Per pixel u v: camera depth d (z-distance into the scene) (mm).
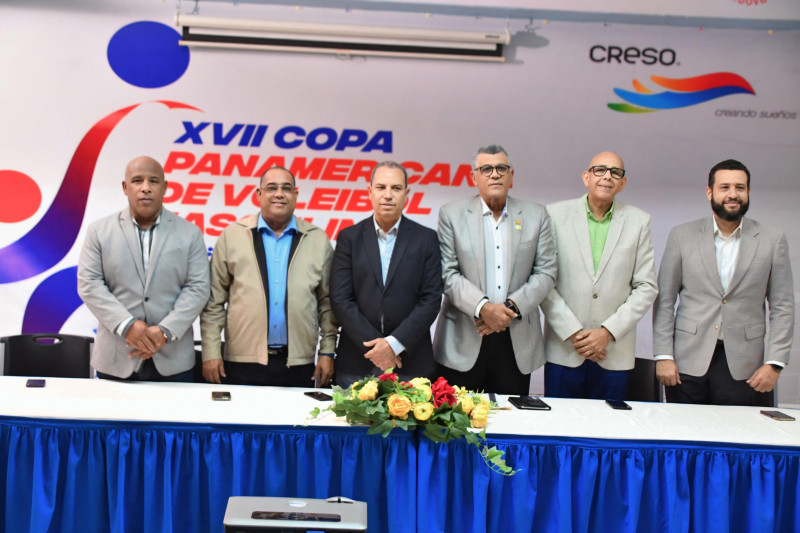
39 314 4008
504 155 2994
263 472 2266
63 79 3975
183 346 3014
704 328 3062
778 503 2289
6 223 3965
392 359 2869
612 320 2982
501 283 3055
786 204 4281
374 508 2271
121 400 2486
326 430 2268
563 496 2250
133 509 2256
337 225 4164
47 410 2305
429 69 4160
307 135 4121
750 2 4082
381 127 4156
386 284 2953
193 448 2244
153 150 4047
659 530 2281
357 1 3980
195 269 3016
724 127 4262
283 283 3113
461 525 2270
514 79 4191
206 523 2271
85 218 4016
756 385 2990
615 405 2674
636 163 4246
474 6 4023
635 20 4152
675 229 3189
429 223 4203
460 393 2342
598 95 4215
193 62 4047
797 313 4234
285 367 3135
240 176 4098
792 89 4270
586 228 3113
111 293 2926
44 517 2195
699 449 2279
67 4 3963
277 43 4039
